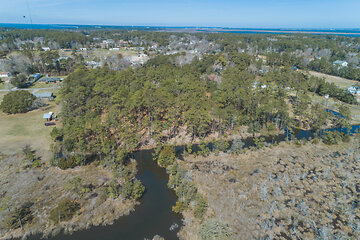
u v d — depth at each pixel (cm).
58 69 15838
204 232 4075
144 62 16900
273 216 4538
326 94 11662
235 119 8150
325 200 4931
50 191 5144
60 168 5919
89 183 5412
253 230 4219
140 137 7506
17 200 4850
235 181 5594
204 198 5016
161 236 4184
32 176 5600
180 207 4681
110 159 6209
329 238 4009
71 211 4544
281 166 6188
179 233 4228
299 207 4706
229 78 10906
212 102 8519
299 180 5600
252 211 4650
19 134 7588
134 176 5866
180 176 5347
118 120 7625
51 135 7006
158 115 8362
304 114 8888
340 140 7350
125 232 4256
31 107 9669
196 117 6969
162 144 7181
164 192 5334
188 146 6669
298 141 7462
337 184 5441
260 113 8538
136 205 4900
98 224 4394
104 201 4912
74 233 4209
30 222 4353
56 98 10425
